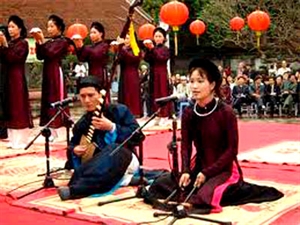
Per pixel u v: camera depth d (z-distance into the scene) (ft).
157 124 40.01
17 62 31.27
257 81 58.85
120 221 16.37
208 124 17.63
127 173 20.59
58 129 33.09
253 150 29.43
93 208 17.95
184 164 17.88
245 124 42.42
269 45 72.79
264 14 38.96
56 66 32.45
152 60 39.75
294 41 70.18
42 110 33.01
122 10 58.29
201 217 16.26
